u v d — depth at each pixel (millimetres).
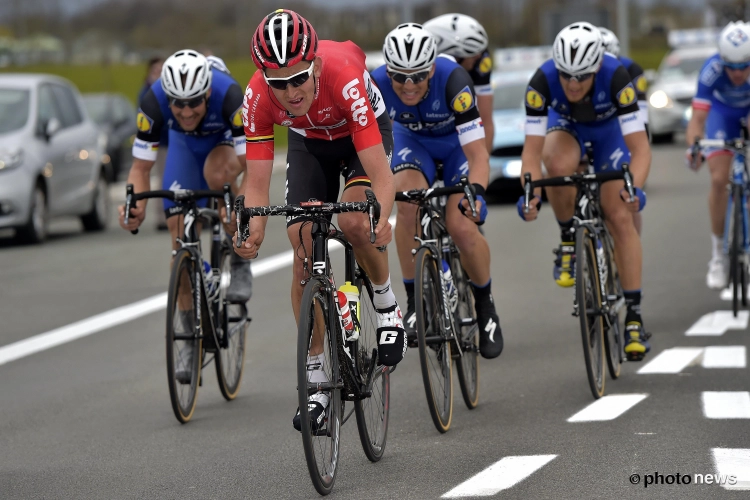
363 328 13352
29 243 37594
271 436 14852
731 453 12789
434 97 16062
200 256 16469
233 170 17922
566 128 19125
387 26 181250
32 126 37562
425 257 14523
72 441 15031
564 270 19828
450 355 15258
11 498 12484
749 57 21141
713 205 23156
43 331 23312
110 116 64312
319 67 12031
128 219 15789
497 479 12258
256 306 25125
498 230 36594
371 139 12352
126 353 20953
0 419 16438
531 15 171375
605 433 14016
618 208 17859
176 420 16031
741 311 22328
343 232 12711
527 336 21000
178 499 12195
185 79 16234
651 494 11438
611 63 17594
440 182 18250
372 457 13203
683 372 17391
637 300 17875
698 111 22953
